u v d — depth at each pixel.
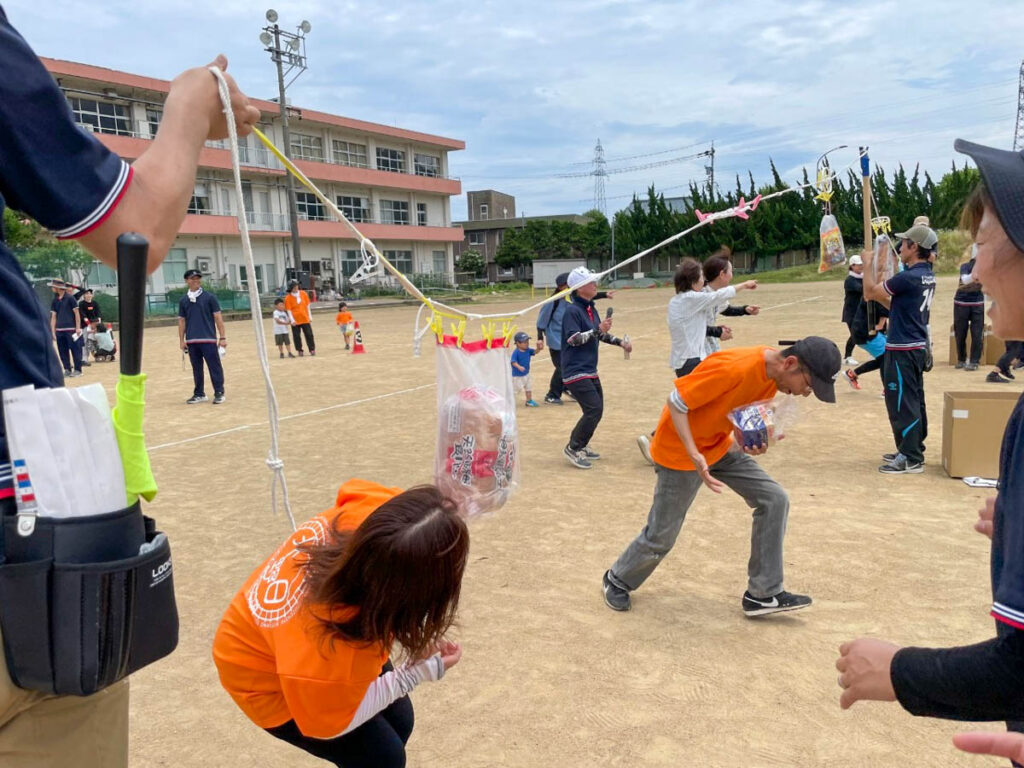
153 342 23.06
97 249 1.45
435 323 3.56
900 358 6.42
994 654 1.20
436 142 54.06
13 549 1.32
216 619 4.20
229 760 3.00
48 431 1.33
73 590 1.31
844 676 1.46
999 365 10.18
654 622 4.02
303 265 45.72
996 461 6.25
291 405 10.93
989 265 1.32
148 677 3.63
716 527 5.38
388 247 52.38
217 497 6.43
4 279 1.36
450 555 1.68
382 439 8.48
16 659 1.32
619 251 61.12
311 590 1.76
